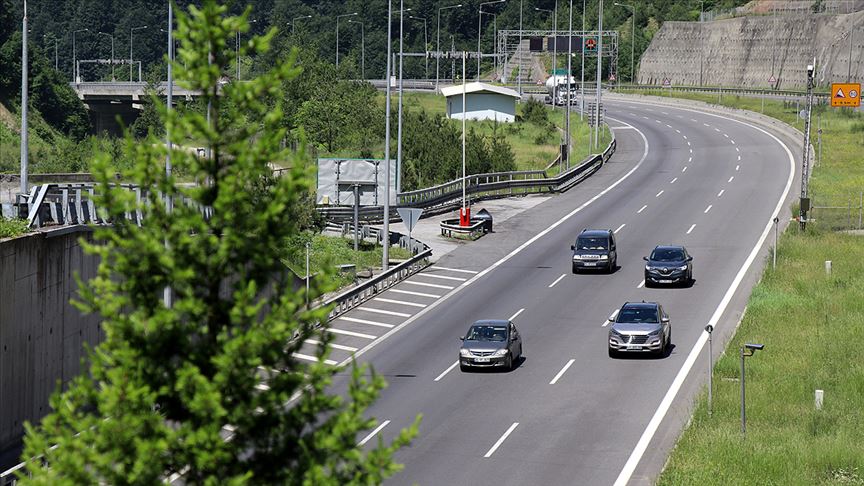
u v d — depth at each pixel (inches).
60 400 1336.1
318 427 1380.4
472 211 6776.6
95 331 3661.4
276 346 1350.9
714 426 3009.4
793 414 3127.5
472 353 3619.6
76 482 1274.6
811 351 3747.5
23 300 3149.6
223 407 1323.8
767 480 2583.7
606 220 6333.7
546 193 7327.8
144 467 1278.3
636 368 3659.0
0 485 2130.9
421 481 2662.4
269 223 1387.8
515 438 2984.7
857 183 7229.3
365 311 4505.4
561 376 3592.5
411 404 3314.5
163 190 1387.8
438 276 5123.0
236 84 1409.9
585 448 2896.2
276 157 1398.9
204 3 1402.6
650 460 2800.2
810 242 5546.3
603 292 4749.0
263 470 1355.8
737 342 3885.3
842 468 2721.5
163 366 1350.9
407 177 7150.6
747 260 5251.0
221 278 1397.6
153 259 1358.3
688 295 4658.0
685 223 6161.4
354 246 5565.9
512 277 5068.9
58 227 3422.7
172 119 1393.9
